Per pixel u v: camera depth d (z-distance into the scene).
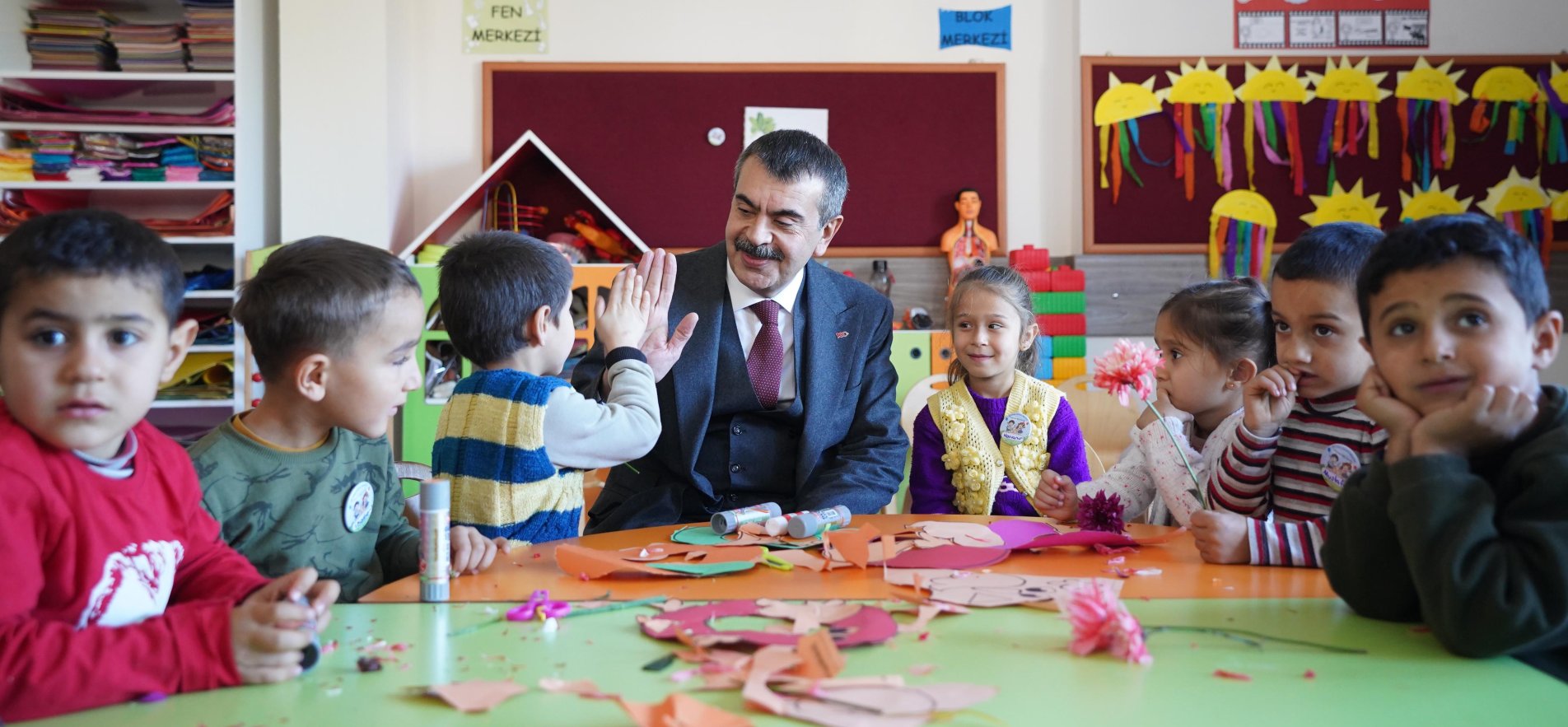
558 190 3.53
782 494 1.87
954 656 0.79
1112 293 3.50
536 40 3.53
